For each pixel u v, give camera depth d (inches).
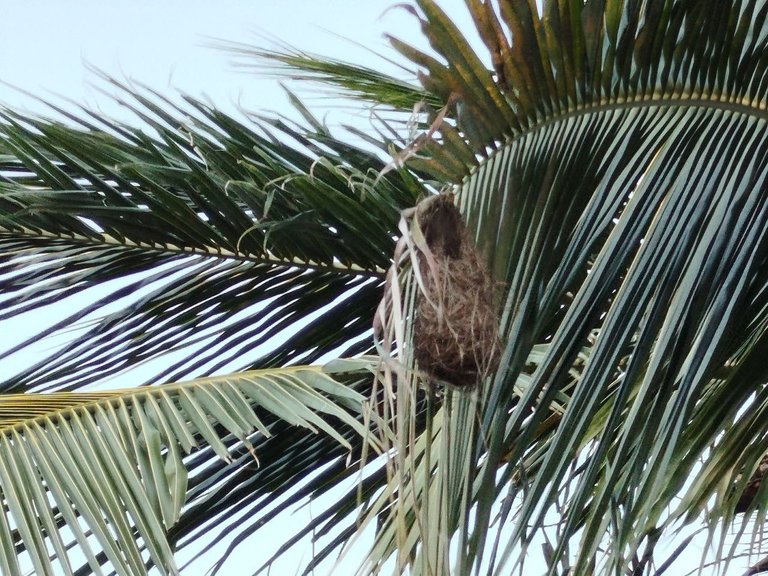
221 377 573.0
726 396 561.6
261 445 581.0
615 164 554.3
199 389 571.5
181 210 584.4
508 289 552.4
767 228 555.8
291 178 575.2
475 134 551.2
